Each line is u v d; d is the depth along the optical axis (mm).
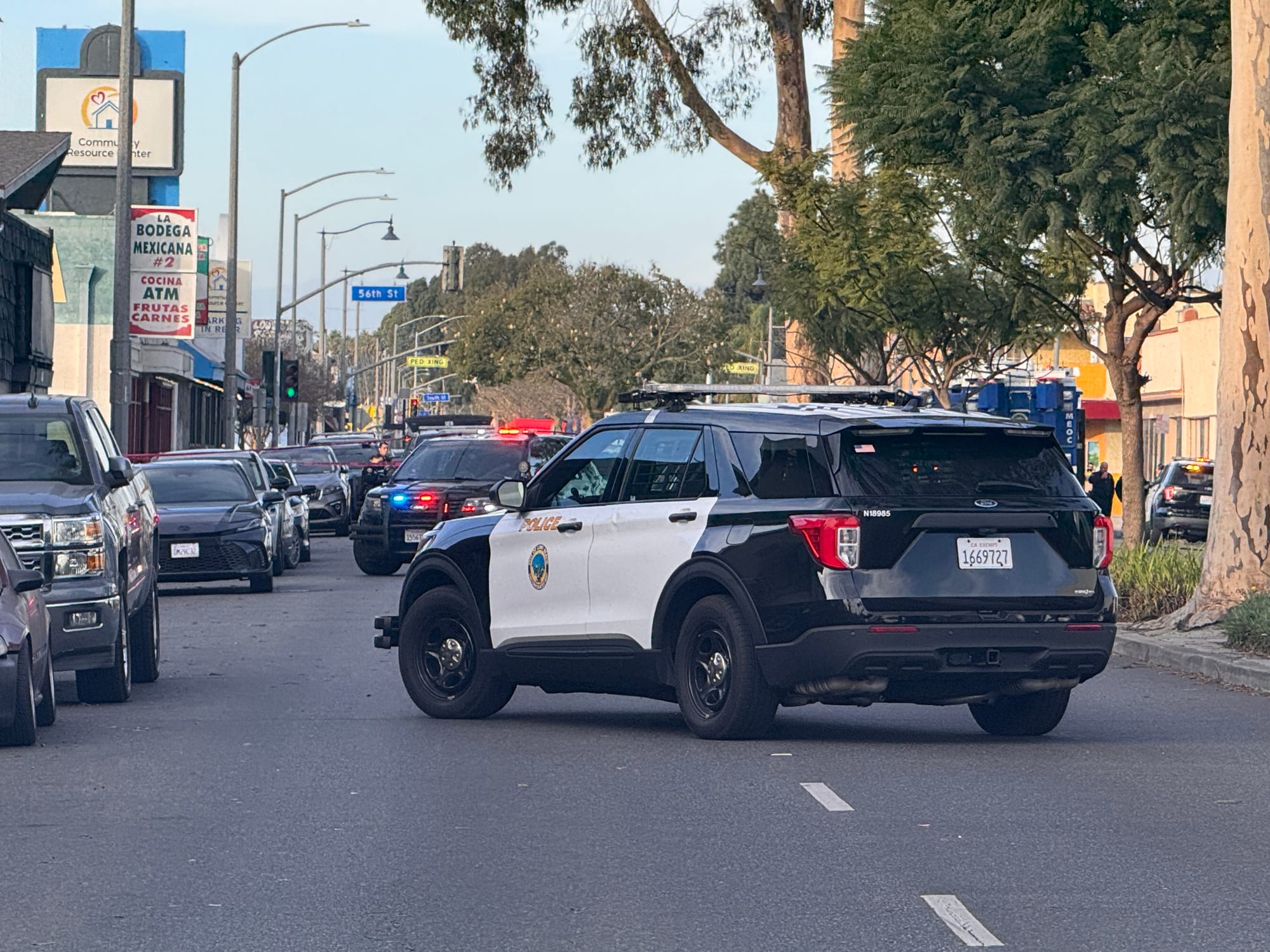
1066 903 9609
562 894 9820
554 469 16734
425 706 17172
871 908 9492
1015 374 53750
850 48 31047
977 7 29891
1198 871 10406
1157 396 79625
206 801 12539
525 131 48594
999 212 29125
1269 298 23734
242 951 8656
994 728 16188
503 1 47250
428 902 9633
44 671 15836
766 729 15086
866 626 14117
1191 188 27375
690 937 8922
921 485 14445
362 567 38781
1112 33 29719
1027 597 14484
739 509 14867
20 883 10062
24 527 17125
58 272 58375
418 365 142000
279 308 77312
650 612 15453
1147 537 41594
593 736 15758
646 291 129500
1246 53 23656
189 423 90062
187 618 28344
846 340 47031
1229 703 18688
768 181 42875
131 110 39531
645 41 47406
